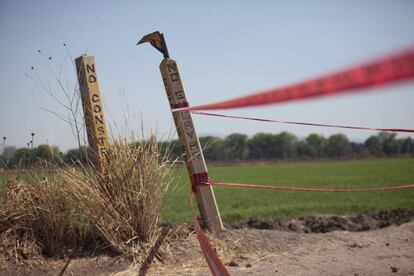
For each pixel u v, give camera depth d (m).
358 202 13.89
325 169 51.16
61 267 4.25
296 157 107.94
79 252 4.55
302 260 4.75
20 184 4.84
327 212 11.06
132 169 4.89
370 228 7.44
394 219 8.27
